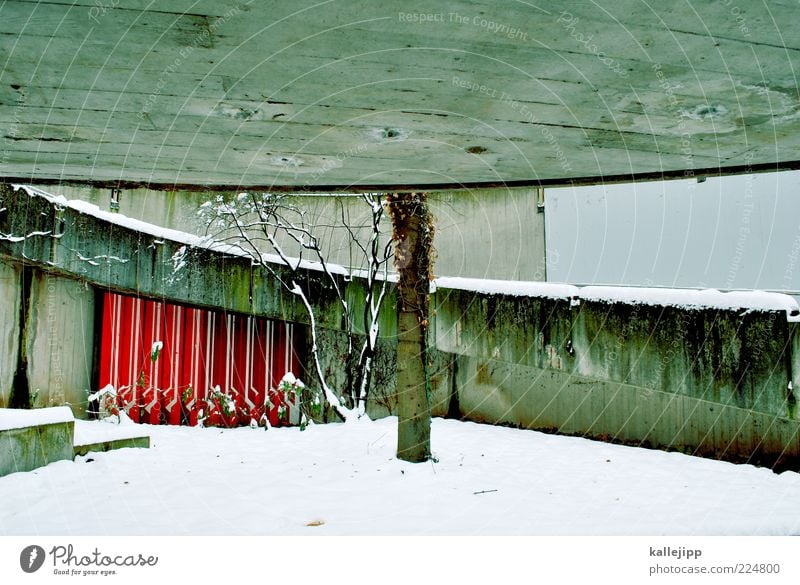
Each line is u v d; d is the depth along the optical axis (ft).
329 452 28.02
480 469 25.50
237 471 23.81
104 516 17.37
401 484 22.38
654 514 19.70
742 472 27.09
